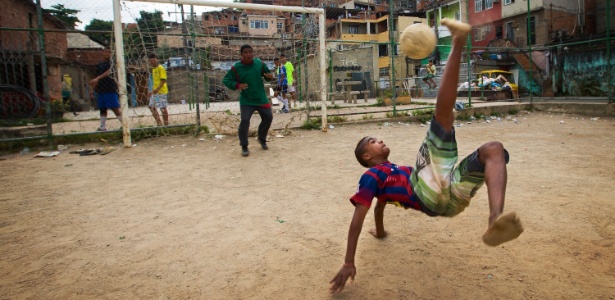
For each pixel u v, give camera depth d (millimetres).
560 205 4227
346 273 2520
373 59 23766
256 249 3422
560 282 2721
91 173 6285
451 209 2422
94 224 4105
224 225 4004
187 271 3072
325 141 8773
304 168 6363
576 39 21266
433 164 2285
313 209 4414
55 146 8516
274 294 2713
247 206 4578
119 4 8000
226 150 7965
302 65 15961
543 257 3082
